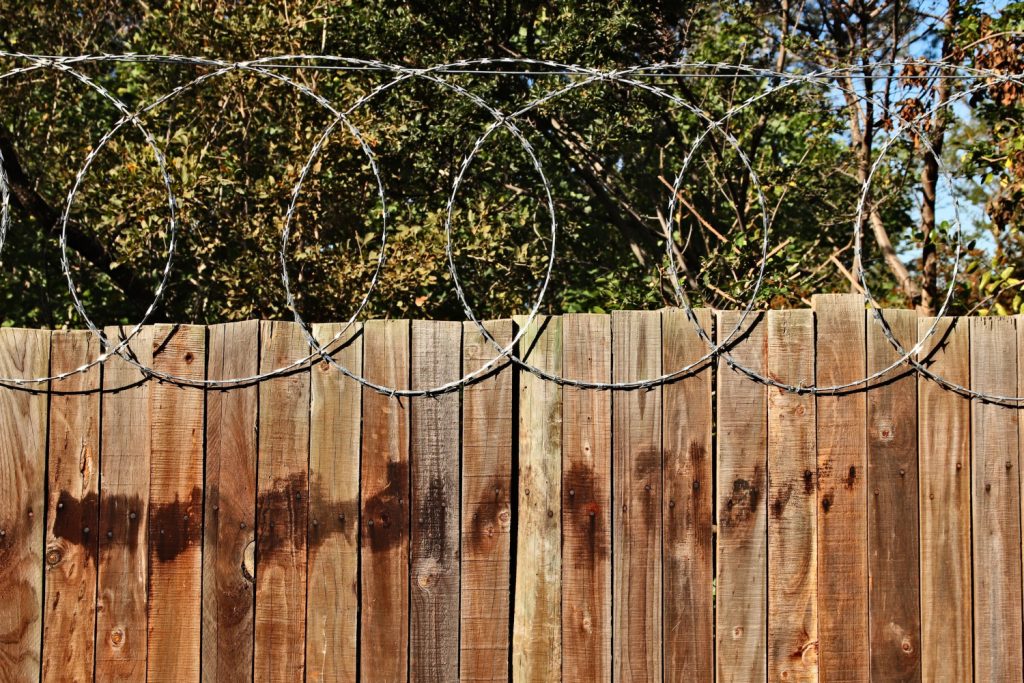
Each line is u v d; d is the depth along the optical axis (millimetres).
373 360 3459
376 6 8469
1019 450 3469
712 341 3486
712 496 3537
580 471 3434
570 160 9312
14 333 3463
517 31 8883
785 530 3416
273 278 7586
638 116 9211
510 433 3443
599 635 3410
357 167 7832
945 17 8117
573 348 3457
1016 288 5621
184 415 3463
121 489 3457
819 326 3461
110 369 3477
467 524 3428
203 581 3439
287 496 3438
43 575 3441
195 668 3424
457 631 3416
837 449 3438
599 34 8086
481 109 8305
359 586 3420
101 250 8000
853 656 3400
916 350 3457
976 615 3434
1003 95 5824
